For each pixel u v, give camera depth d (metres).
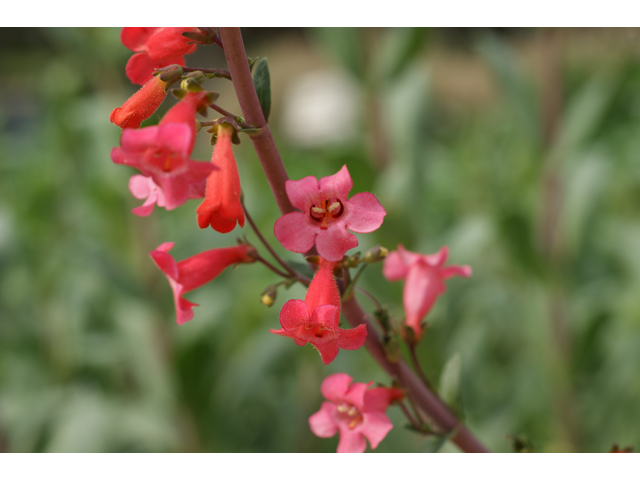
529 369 0.54
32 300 0.65
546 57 0.47
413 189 0.47
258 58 0.25
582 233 0.46
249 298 0.56
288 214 0.24
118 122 0.25
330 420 0.27
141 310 0.51
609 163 0.46
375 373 0.57
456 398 0.28
